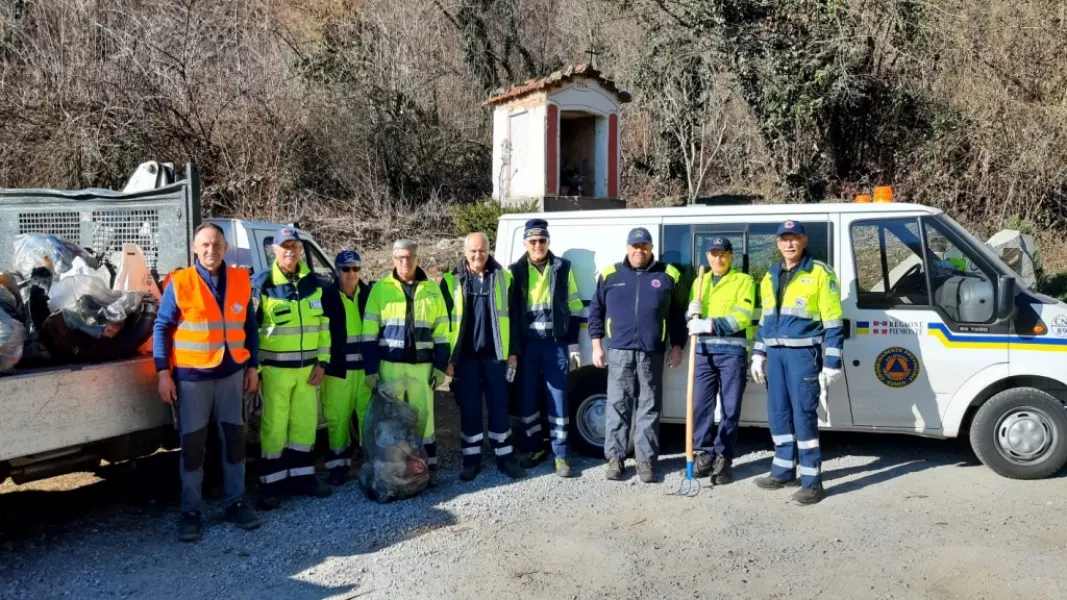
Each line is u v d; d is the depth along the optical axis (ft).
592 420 20.62
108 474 19.99
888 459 19.95
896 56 48.11
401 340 18.28
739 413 18.33
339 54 59.21
